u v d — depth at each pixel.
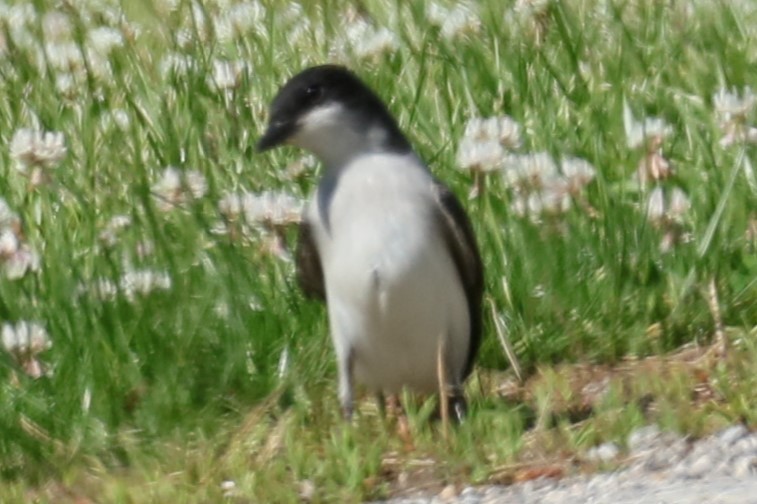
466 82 14.27
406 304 10.47
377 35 14.93
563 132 13.77
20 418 10.96
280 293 12.08
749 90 13.20
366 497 9.82
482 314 11.38
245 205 12.45
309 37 15.77
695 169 12.97
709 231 12.09
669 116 13.90
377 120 10.76
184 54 14.85
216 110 14.00
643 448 9.91
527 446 10.20
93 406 11.23
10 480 10.66
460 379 10.91
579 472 9.75
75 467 10.62
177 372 11.48
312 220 10.72
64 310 11.79
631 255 12.27
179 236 12.53
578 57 14.91
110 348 11.54
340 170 10.71
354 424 10.64
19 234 11.95
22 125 14.45
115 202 13.15
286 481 10.05
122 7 16.42
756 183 12.78
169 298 11.95
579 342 11.90
